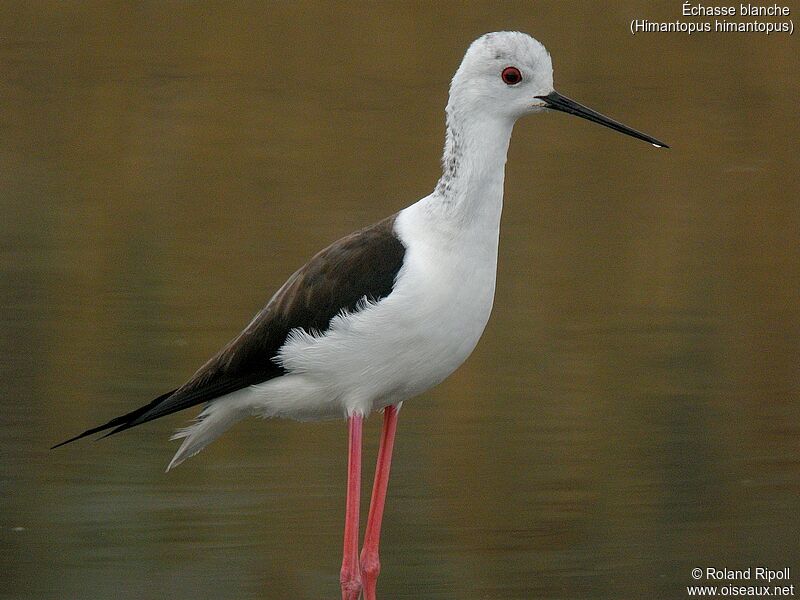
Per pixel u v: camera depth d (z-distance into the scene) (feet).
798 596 27.81
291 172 52.49
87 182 52.54
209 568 28.68
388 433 25.70
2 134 55.83
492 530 30.89
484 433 35.73
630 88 56.95
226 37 59.98
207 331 40.83
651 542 30.17
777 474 33.53
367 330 23.45
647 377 39.14
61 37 60.85
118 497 31.78
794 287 45.68
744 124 55.11
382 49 58.49
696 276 46.44
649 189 52.31
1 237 48.03
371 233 24.16
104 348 39.75
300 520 30.76
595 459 34.35
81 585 28.14
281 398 24.84
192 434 25.86
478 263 23.45
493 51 23.47
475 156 23.36
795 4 58.08
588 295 45.09
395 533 30.73
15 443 34.35
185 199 51.06
